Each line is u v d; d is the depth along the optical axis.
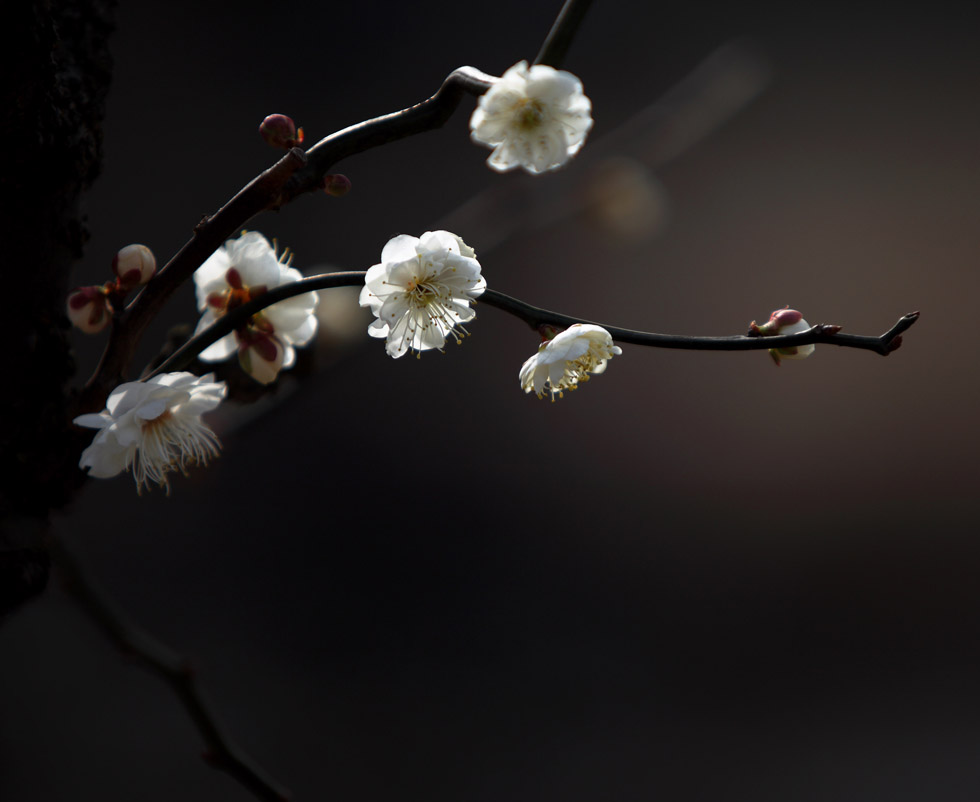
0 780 2.12
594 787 2.60
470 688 2.99
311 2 3.72
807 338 0.90
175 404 0.91
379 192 3.68
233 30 3.62
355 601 3.29
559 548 3.54
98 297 0.91
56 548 0.96
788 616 3.40
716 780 2.63
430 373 3.65
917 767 2.65
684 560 3.54
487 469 3.62
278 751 2.63
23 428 0.90
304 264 3.56
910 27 3.98
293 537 3.33
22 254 0.90
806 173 3.95
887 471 3.71
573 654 3.17
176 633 2.95
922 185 3.96
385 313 0.91
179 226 3.42
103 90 0.91
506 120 0.90
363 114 3.72
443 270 0.90
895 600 3.49
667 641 3.26
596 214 1.38
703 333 3.81
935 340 3.84
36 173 0.89
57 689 2.25
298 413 3.43
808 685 3.08
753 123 3.93
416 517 3.51
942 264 3.89
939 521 3.67
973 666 3.17
